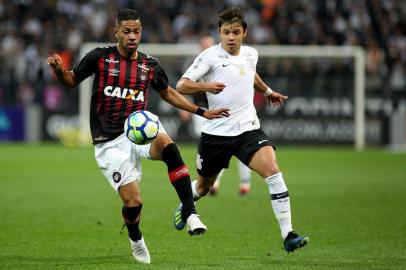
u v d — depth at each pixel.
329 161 72.94
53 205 42.56
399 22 106.38
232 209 41.62
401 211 40.47
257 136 28.59
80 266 26.16
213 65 28.91
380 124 91.75
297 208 41.69
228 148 29.23
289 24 103.69
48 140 96.88
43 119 96.94
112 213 39.59
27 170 63.56
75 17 110.56
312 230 34.53
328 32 103.06
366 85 94.19
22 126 97.38
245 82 29.05
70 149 87.69
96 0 111.69
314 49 92.25
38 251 29.23
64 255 28.44
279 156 78.69
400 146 90.56
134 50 26.25
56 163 70.12
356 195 47.50
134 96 26.48
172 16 108.44
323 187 52.06
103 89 26.27
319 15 105.88
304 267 25.80
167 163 26.00
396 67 97.50
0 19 111.12
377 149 89.44
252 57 29.41
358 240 31.86
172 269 25.44
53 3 111.94
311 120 91.00
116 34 26.33
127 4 109.44
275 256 28.30
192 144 91.62
